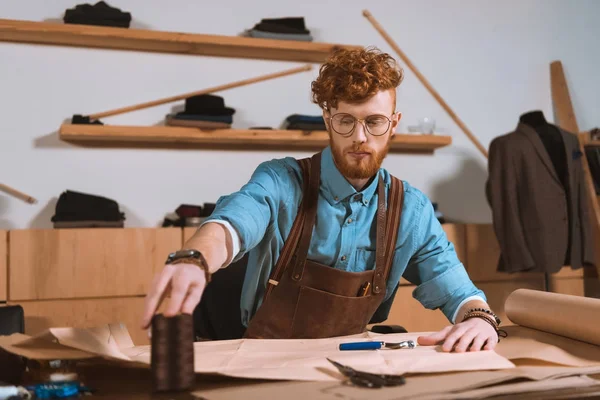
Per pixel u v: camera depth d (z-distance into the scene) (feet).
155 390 2.72
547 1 14.43
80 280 9.98
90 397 2.85
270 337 5.09
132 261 10.22
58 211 10.25
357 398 2.63
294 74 12.46
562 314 4.01
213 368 3.16
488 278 12.10
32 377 3.25
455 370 3.16
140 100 11.59
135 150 11.49
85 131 10.64
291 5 12.50
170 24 11.80
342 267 5.14
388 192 5.20
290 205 4.97
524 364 3.41
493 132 13.87
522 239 11.52
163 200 11.61
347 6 12.89
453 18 13.66
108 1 11.48
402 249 5.23
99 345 3.23
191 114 11.16
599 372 3.21
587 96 14.66
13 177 10.91
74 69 11.27
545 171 11.74
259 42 11.56
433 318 11.52
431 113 13.38
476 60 13.80
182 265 3.05
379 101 4.47
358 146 4.51
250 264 5.25
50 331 3.20
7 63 10.95
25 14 11.04
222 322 6.20
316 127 11.68
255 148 12.13
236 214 4.17
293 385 2.90
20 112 10.98
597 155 13.28
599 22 14.83
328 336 5.13
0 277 9.66
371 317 5.55
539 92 14.25
